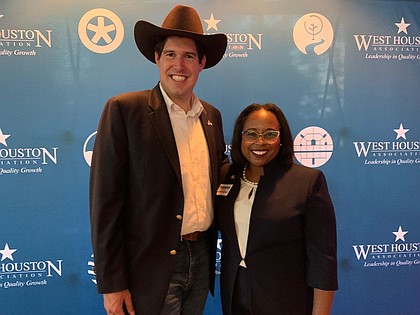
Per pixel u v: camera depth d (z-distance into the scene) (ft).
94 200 5.15
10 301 7.82
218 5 7.86
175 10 5.54
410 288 8.79
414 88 8.48
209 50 5.86
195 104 5.79
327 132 8.31
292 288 5.33
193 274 5.72
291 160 5.50
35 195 7.73
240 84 8.04
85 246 7.93
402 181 8.59
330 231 5.24
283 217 5.16
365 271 8.66
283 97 8.16
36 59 7.55
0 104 7.50
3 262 7.73
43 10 7.50
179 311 5.73
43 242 7.82
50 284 7.90
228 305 5.56
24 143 7.63
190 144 5.60
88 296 8.02
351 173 8.44
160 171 5.24
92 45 7.66
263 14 7.99
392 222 8.62
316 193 5.21
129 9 7.68
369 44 8.30
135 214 5.32
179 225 5.33
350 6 8.20
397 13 8.34
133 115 5.21
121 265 5.19
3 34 7.42
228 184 5.75
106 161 5.12
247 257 5.32
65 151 7.75
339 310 8.67
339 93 8.29
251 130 5.39
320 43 8.16
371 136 8.43
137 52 7.75
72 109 7.70
